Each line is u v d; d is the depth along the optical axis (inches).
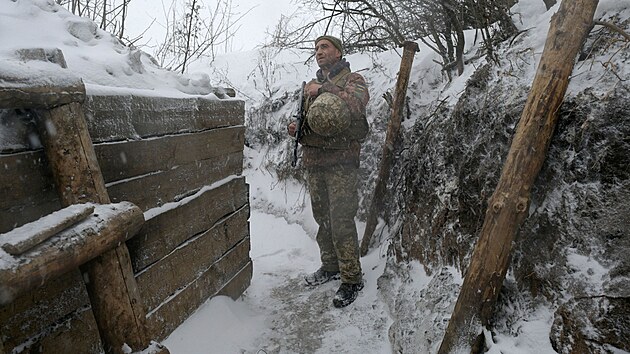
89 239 46.2
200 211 87.4
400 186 130.0
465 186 86.8
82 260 45.6
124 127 63.9
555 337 57.0
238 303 107.3
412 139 129.9
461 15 122.2
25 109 49.6
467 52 136.9
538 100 62.1
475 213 82.7
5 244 39.1
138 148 67.2
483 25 110.0
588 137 61.4
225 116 98.7
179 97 79.2
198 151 86.9
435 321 78.7
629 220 55.3
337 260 124.3
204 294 90.2
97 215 49.0
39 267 40.3
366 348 91.4
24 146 49.4
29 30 66.6
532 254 66.6
